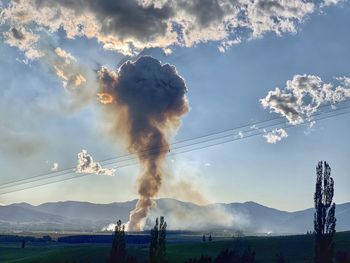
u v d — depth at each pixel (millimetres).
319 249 94812
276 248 170375
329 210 95750
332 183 96875
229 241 196250
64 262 148125
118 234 109625
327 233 95000
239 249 175000
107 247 168250
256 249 173250
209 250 178500
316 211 96688
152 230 104562
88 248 165500
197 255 167375
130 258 109688
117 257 108125
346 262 113562
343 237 171250
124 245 109500
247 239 199125
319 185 97438
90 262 145875
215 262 121750
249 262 123250
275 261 152750
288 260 150250
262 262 152375
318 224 95875
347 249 147625
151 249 103500
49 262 149875
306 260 147250
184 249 182875
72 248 170625
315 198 97438
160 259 102562
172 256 165375
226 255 122375
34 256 167500
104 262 145875
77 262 146500
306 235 192375
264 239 191875
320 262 94125
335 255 116125
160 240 103625
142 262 139125
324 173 97750
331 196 96312
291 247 170125
